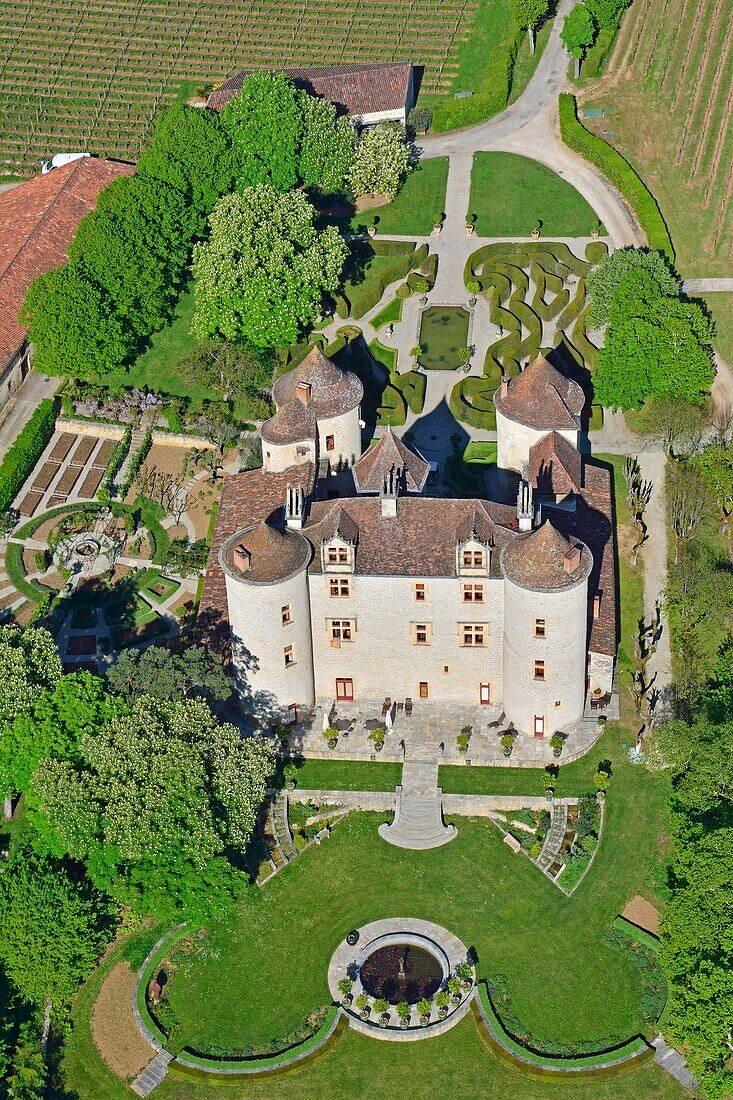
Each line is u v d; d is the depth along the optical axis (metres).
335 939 132.38
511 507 145.75
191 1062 123.94
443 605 141.75
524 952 130.38
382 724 148.50
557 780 142.75
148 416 184.38
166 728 131.62
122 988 129.25
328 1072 123.12
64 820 126.00
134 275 190.12
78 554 167.88
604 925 131.75
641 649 153.12
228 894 125.81
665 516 169.62
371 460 152.00
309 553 140.75
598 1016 125.56
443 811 142.12
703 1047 114.94
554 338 193.25
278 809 143.00
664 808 139.88
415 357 192.38
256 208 189.50
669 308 179.25
